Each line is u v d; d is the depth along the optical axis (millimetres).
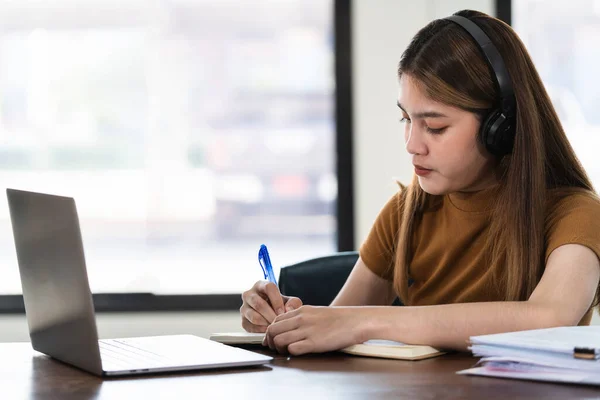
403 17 2961
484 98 1310
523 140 1344
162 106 3137
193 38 3121
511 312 1162
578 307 1201
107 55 3113
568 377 949
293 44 3121
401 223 1647
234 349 1186
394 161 2996
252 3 3115
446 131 1321
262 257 1475
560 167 1446
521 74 1347
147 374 1047
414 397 895
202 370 1069
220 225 3186
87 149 3141
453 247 1529
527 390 922
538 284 1259
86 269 1004
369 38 2977
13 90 3117
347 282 1704
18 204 1182
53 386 997
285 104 3141
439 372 1030
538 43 2971
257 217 3184
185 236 3180
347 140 3010
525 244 1352
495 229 1430
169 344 1247
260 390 944
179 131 3148
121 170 3150
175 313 3029
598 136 2953
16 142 3135
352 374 1027
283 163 3162
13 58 3109
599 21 2949
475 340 1037
